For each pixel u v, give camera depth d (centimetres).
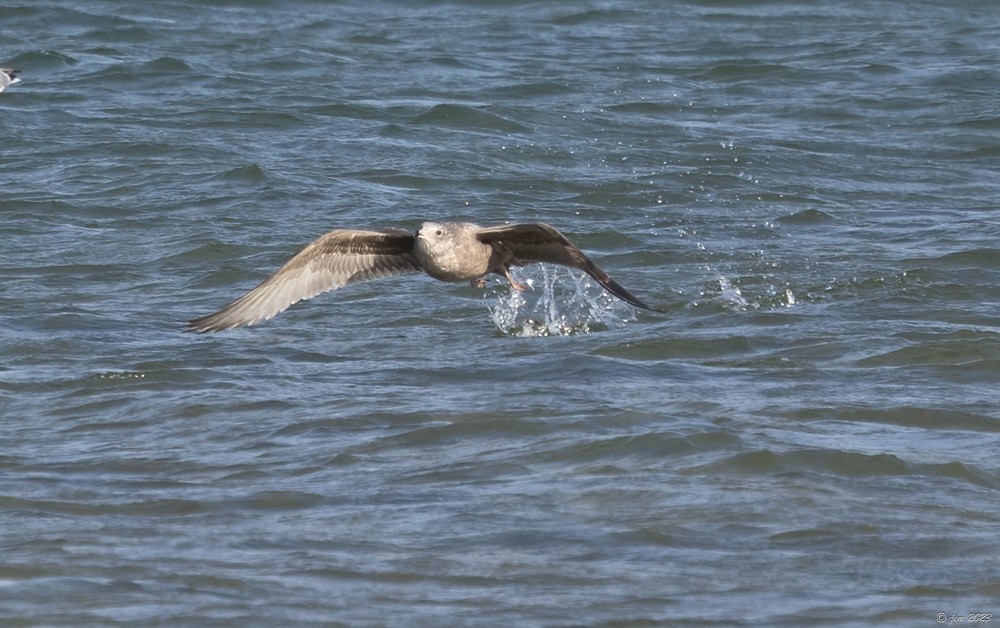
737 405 1394
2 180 2366
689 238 2108
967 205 2316
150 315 1762
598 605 1009
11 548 1098
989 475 1230
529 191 2384
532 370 1521
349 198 2317
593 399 1409
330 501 1188
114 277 1923
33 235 2102
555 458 1264
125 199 2283
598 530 1123
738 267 1939
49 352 1602
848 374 1498
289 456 1285
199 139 2602
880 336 1622
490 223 2206
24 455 1296
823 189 2402
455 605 1012
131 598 1022
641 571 1059
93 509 1177
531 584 1042
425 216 2242
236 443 1321
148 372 1518
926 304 1769
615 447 1280
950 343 1580
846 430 1328
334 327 1709
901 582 1041
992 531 1123
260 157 2519
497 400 1411
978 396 1423
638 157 2573
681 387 1455
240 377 1507
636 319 1741
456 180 2430
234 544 1109
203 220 2180
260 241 2081
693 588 1034
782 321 1698
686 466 1241
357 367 1546
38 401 1442
